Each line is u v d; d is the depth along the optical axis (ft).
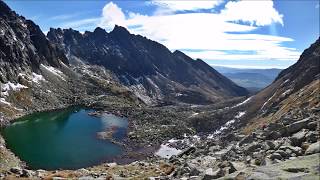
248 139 121.19
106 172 140.77
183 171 98.68
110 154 328.70
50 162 288.30
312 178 49.88
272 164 63.16
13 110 505.25
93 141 377.30
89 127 450.30
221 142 159.94
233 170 71.67
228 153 104.37
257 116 410.11
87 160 302.66
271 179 53.67
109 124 478.18
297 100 286.05
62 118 504.84
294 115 133.59
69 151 329.11
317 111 126.21
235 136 159.33
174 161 146.30
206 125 483.92
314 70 384.68
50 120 482.69
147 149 358.23
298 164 57.47
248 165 73.00
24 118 485.97
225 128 447.01
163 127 468.34
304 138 80.48
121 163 296.92
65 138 382.83
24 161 284.82
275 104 386.93
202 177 77.66
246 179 57.62
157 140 399.03
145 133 426.92
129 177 116.67
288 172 55.36
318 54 458.50
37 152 316.81
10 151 307.99
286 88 435.12
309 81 372.99
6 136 371.56
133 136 408.67
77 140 377.09
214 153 126.82
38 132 402.72
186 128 456.45
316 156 59.52
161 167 135.95
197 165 102.78
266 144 92.43
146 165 161.68
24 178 118.21
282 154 71.97
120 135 416.67
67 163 288.71
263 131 122.52
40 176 123.65
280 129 105.91
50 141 364.17
